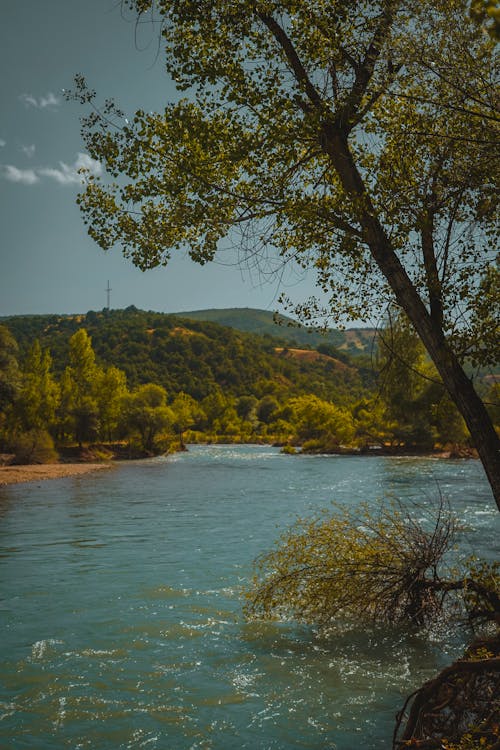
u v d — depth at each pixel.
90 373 80.06
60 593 12.80
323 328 7.38
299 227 6.93
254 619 10.84
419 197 6.38
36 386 72.62
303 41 6.38
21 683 8.15
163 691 7.92
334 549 10.13
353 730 6.80
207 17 6.52
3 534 20.44
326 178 7.49
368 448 76.75
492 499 28.09
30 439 57.84
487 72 5.71
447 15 5.55
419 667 8.50
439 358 6.12
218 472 51.72
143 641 9.80
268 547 17.66
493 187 6.00
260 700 7.62
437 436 69.38
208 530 21.02
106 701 7.62
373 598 9.95
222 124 6.84
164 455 83.44
